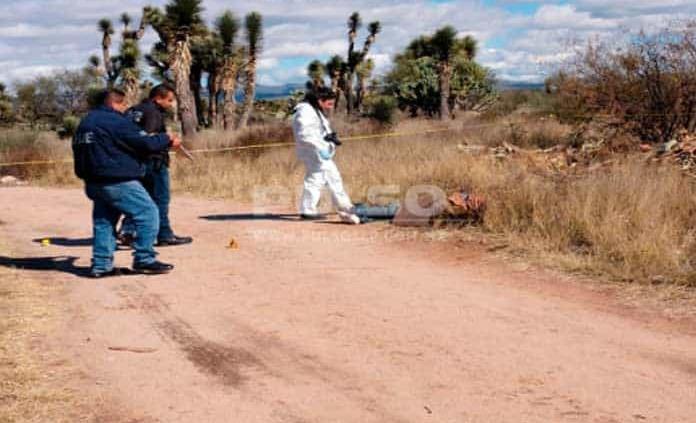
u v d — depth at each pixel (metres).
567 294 7.41
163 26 24.89
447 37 27.56
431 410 4.98
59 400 5.19
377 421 4.85
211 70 33.12
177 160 18.28
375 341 6.26
